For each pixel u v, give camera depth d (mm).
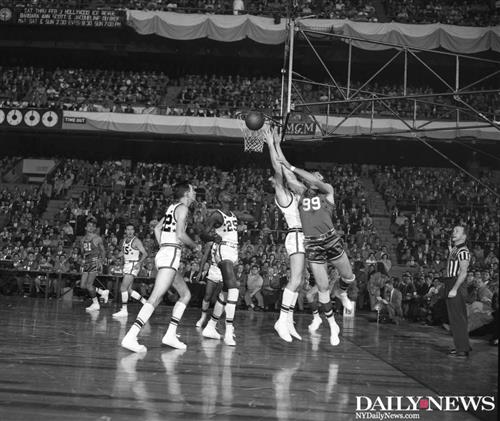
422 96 9430
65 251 18344
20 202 22266
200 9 25562
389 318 11766
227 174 24375
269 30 24203
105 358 4879
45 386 3658
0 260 16734
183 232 5582
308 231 6441
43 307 11656
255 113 8328
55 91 25703
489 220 20625
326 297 6672
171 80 28266
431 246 18828
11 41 26234
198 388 3812
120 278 15242
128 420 2979
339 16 25672
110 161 25422
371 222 19984
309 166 25875
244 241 18484
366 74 27547
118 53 27062
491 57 24891
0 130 23859
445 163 25562
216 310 6898
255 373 4477
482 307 9984
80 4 25688
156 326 8172
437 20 25766
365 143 25281
